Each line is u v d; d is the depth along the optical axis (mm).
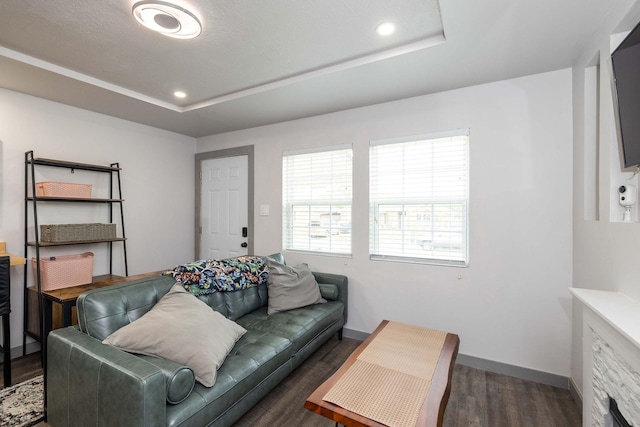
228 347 1712
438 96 2557
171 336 1528
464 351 2471
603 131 1634
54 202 2787
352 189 2965
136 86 2551
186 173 4008
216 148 3928
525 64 2074
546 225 2203
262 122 3396
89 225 2723
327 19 1664
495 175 2355
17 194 2561
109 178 3188
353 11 1598
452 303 2518
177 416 1285
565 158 2141
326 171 3143
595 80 1859
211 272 2303
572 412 1896
